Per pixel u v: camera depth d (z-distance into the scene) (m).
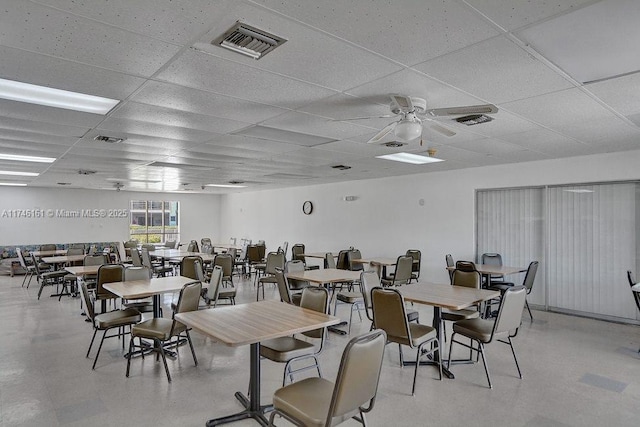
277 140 4.77
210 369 3.69
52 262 7.71
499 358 4.03
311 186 10.78
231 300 6.20
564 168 6.00
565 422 2.72
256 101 3.19
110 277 4.83
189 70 2.52
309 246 10.85
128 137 4.54
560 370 3.70
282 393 2.13
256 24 1.93
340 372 1.77
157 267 9.40
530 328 5.19
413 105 3.04
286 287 4.36
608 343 4.54
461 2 1.73
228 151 5.52
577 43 2.14
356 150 5.46
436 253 7.70
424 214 7.93
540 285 6.36
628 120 3.78
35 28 1.93
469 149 5.33
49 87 2.82
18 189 10.88
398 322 3.22
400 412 2.87
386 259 7.70
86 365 3.77
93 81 2.70
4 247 10.65
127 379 3.45
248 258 9.49
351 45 2.17
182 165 6.87
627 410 2.90
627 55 2.30
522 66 2.47
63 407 2.92
